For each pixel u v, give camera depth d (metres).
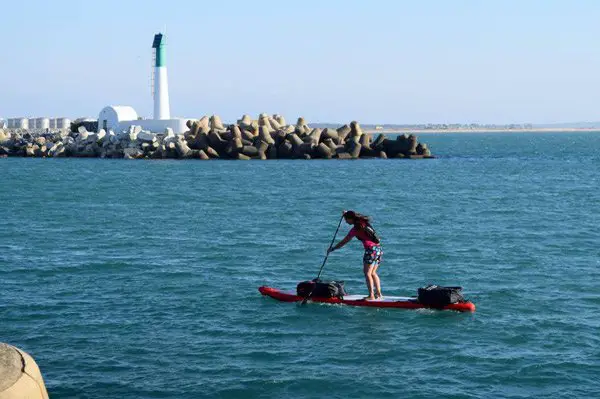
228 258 42.75
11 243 47.88
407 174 119.19
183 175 113.81
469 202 77.38
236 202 76.62
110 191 87.56
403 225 58.19
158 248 46.16
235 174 116.12
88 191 87.38
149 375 22.80
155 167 131.12
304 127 160.62
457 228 56.34
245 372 23.03
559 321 28.75
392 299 31.06
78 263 40.75
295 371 23.12
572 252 45.03
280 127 161.50
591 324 28.41
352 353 24.89
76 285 35.19
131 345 25.64
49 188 90.88
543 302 31.86
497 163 153.75
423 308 30.31
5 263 40.66
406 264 41.09
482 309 30.55
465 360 24.19
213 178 108.50
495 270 39.31
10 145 170.00
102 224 57.91
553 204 75.31
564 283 35.88
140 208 70.12
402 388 21.80
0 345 13.05
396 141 164.38
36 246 46.72
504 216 64.69
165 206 72.12
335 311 30.05
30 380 12.47
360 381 22.33
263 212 67.38
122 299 32.31
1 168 128.88
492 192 89.06
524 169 134.88
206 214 65.44
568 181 107.12
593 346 25.66
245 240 49.72
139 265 40.28
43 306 30.98
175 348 25.34
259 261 41.97
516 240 49.94
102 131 163.88
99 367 23.45
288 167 132.12
